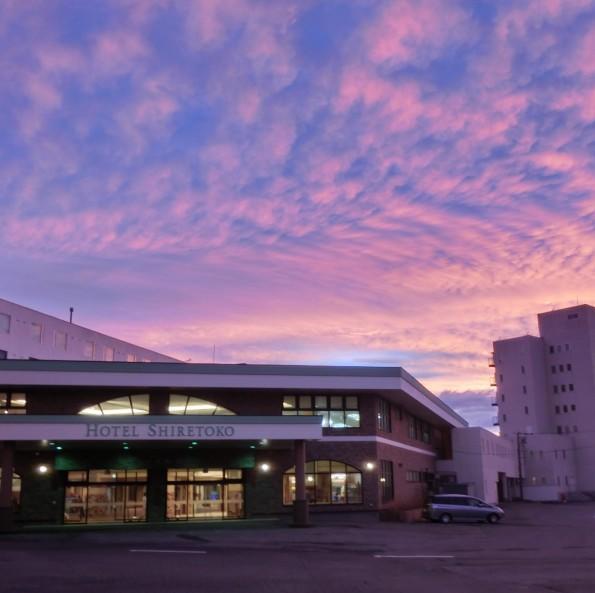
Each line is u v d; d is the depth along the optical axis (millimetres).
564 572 18453
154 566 18500
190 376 39062
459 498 41875
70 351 63125
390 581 16438
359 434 42062
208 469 39719
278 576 16984
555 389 109688
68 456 38156
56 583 15492
